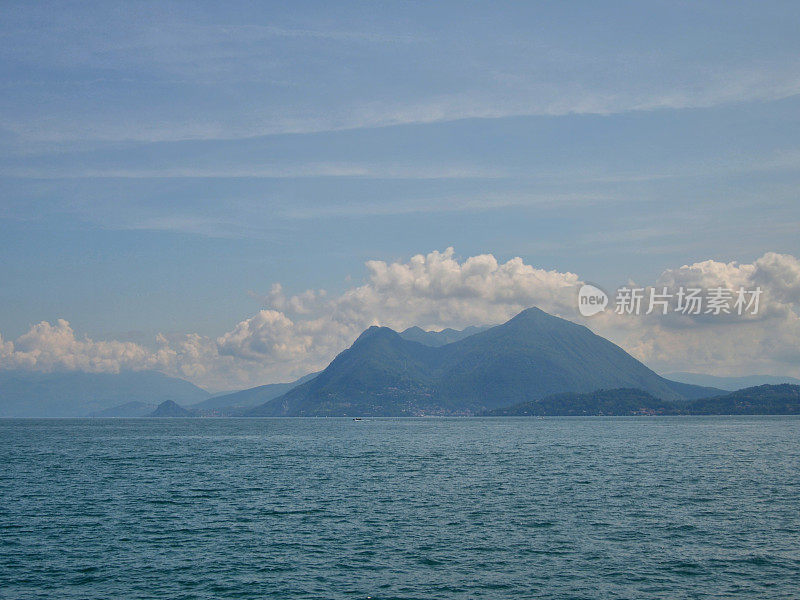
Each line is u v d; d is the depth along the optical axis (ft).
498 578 115.75
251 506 189.67
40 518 172.86
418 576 117.50
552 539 143.64
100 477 267.39
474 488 223.51
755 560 126.11
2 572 121.90
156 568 123.85
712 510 176.65
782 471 270.67
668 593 107.65
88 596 108.58
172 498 206.59
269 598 106.93
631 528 154.20
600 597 105.91
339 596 107.45
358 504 191.31
